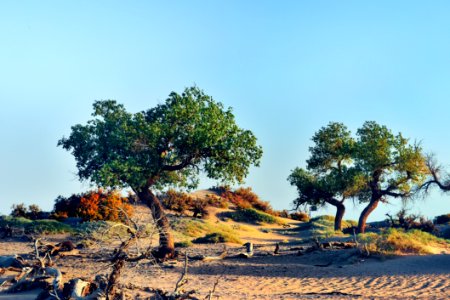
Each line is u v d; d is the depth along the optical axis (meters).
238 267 25.20
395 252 27.72
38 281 15.47
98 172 27.53
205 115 28.48
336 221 57.16
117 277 11.66
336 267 24.81
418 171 50.44
